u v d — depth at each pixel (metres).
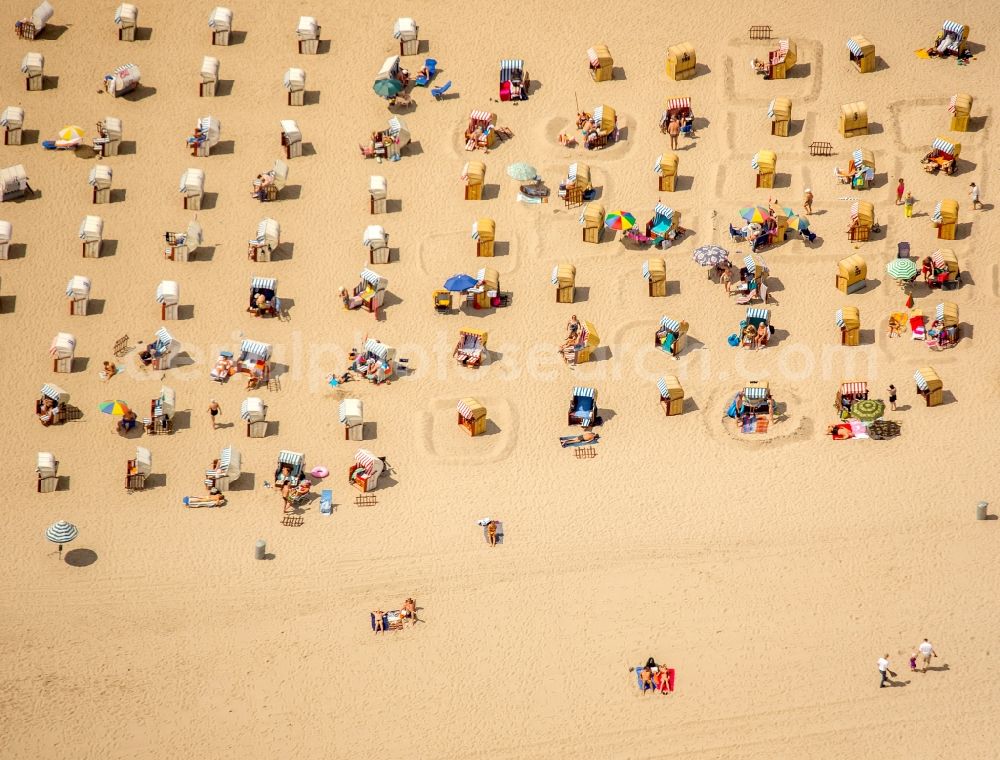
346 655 70.19
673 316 84.12
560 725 67.69
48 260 86.81
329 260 87.06
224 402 80.62
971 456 77.19
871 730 67.19
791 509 75.38
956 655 69.38
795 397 80.31
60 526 72.88
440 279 86.12
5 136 92.38
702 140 92.12
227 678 69.44
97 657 70.12
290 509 75.94
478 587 72.69
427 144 92.62
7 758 66.75
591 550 74.06
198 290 85.56
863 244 86.88
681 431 79.06
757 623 70.88
